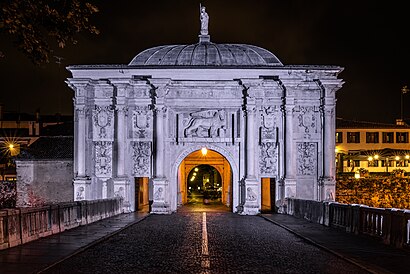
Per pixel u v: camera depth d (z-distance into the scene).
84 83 47.47
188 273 18.11
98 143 48.31
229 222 38.12
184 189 64.69
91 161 48.44
